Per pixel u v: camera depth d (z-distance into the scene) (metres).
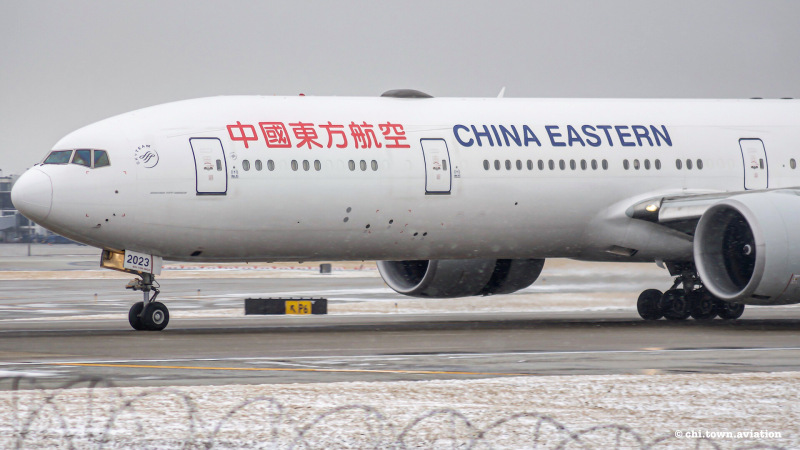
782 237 93.44
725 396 52.53
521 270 117.25
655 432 44.31
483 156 103.19
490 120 105.62
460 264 113.00
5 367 64.12
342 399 50.91
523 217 104.94
